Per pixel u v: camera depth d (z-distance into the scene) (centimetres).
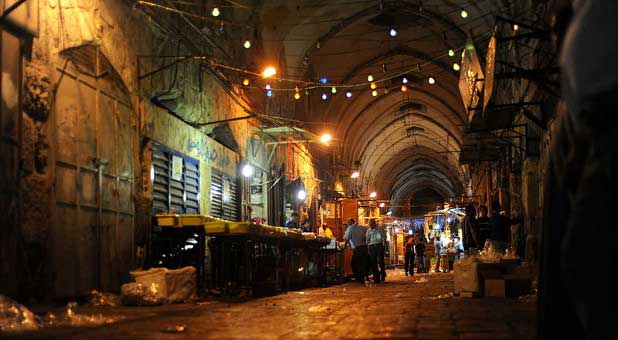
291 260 1288
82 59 856
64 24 805
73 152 822
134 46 1009
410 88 3119
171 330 507
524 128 1623
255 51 1805
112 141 935
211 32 1395
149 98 1069
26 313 564
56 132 781
